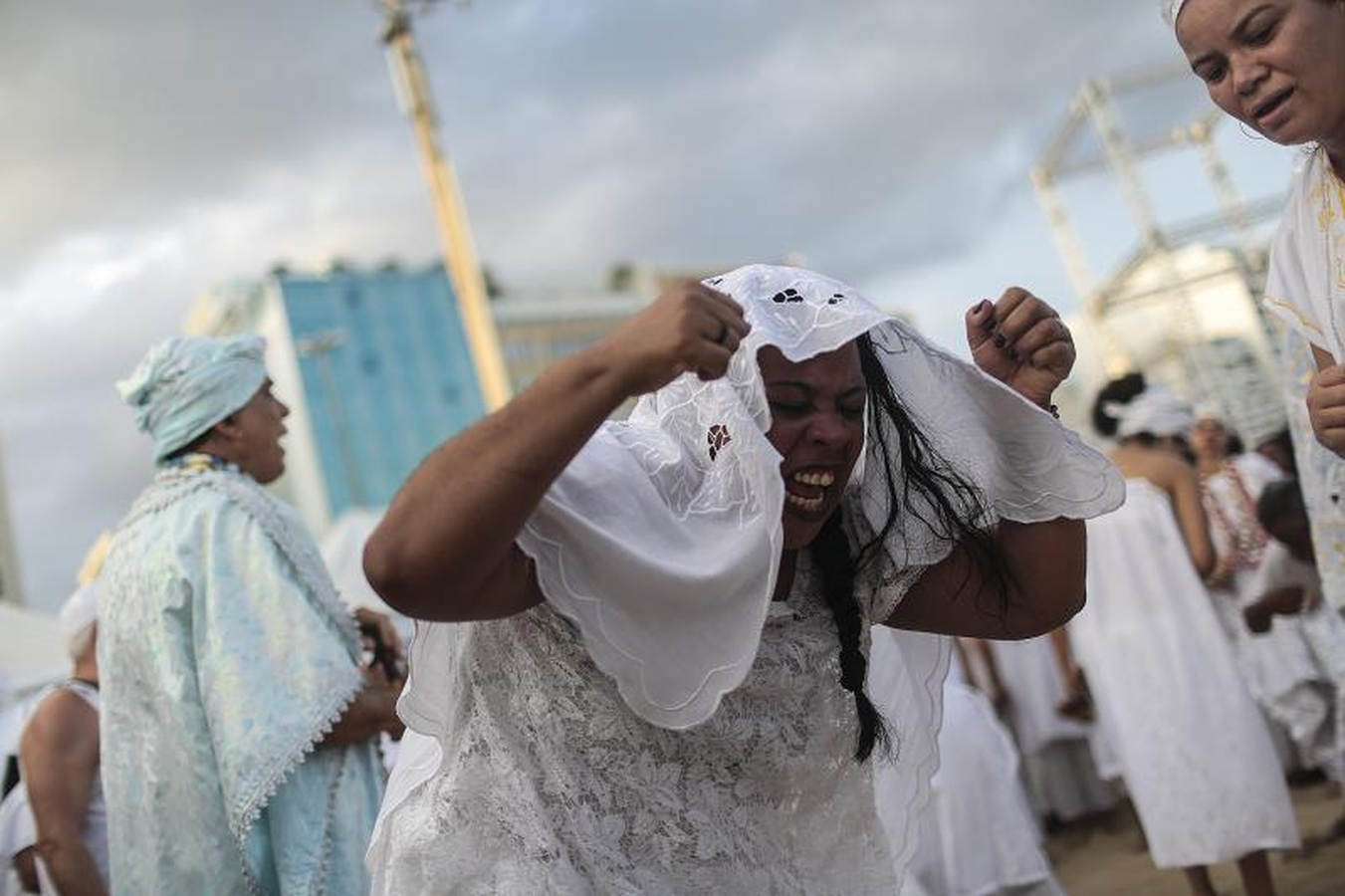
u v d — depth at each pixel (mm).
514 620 2111
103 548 4254
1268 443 6160
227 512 3551
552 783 2078
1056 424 2309
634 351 1755
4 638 7176
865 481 2410
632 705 1968
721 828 2154
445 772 2137
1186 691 5090
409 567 1813
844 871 2377
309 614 3443
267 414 3799
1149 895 6074
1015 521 2434
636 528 1977
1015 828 5000
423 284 55062
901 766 2635
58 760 3775
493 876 2055
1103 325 20422
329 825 3373
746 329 1829
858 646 2322
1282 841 4953
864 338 2379
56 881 3709
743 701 2186
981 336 2455
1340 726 5934
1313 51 2295
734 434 1986
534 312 52094
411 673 2133
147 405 3709
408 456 52656
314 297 53656
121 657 3496
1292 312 2785
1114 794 8250
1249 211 18906
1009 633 2529
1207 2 2359
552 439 1773
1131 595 5227
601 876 2053
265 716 3303
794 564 2295
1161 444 5562
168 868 3350
